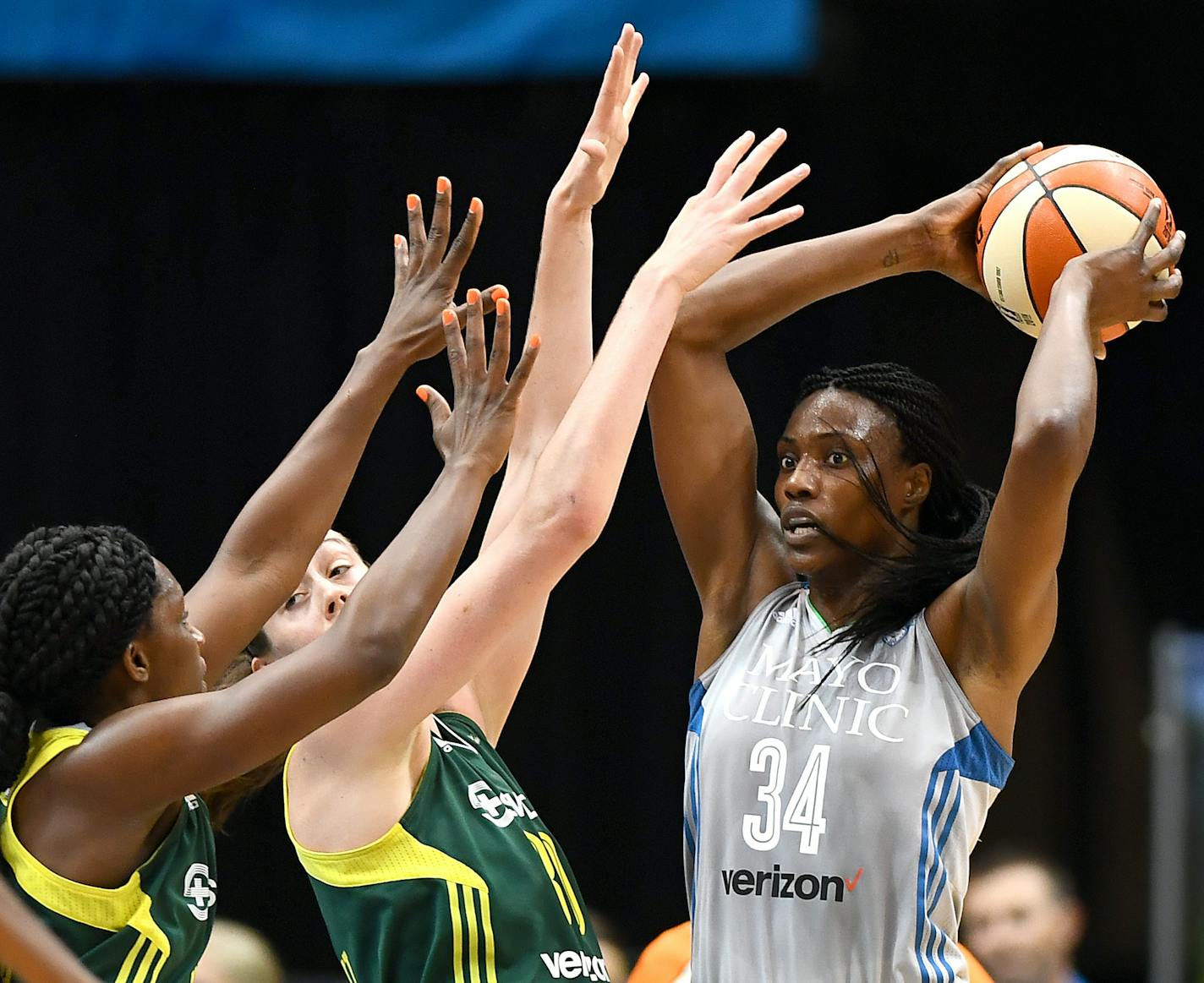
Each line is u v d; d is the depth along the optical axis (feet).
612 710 81.15
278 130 82.53
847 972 32.19
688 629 81.05
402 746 34.81
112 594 30.22
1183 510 82.33
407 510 80.38
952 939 32.81
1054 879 64.13
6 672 30.22
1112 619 82.23
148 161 82.74
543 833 37.14
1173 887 63.93
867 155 81.71
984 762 32.86
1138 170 35.24
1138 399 82.84
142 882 30.68
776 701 33.73
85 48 80.12
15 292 82.69
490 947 34.55
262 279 82.28
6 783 29.81
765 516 36.63
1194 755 64.49
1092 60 82.02
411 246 37.47
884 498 34.27
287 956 78.95
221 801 39.60
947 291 80.74
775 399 80.53
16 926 24.12
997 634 32.48
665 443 36.17
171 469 82.23
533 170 81.66
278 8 80.38
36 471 82.28
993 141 82.02
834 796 32.68
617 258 81.46
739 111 81.56
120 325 82.53
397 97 82.07
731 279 36.70
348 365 81.97
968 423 80.48
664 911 80.28
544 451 35.68
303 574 36.24
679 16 79.30
